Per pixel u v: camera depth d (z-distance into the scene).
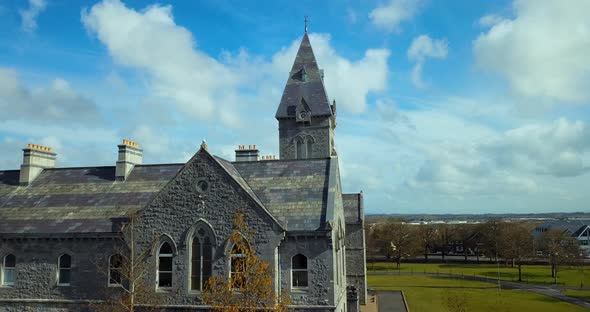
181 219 34.50
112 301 33.53
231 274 33.22
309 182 36.84
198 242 34.38
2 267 37.66
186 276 33.84
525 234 126.62
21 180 42.88
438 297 70.12
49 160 45.44
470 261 141.25
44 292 36.59
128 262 34.12
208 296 28.95
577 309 61.75
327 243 32.91
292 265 33.34
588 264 126.31
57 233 36.69
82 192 40.94
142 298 33.59
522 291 79.31
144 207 35.16
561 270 115.44
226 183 34.09
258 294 27.72
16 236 37.22
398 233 128.38
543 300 69.38
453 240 155.75
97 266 35.97
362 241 57.31
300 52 67.50
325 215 33.84
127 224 35.19
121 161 41.78
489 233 134.12
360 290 57.03
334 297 32.59
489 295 74.00
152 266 34.50
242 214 33.34
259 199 36.16
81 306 35.88
